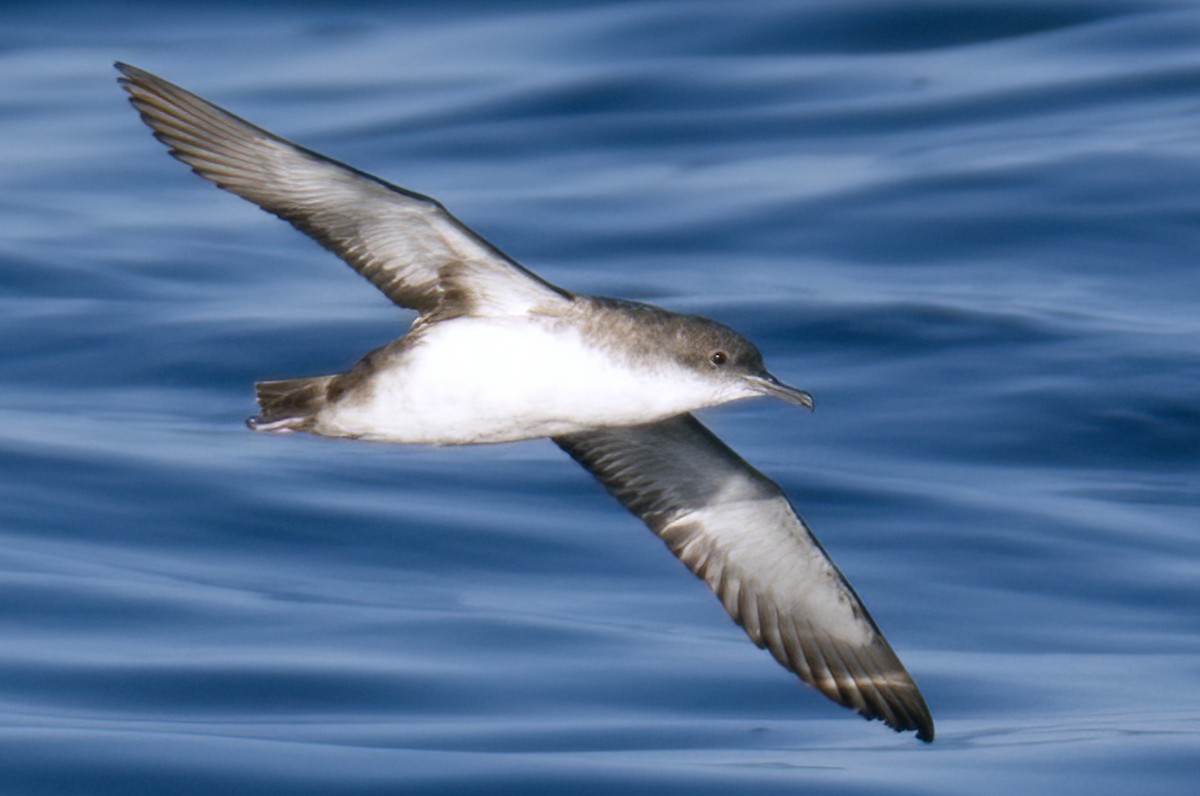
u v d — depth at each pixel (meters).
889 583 14.87
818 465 16.70
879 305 19.58
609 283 20.47
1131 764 12.27
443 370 10.10
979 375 18.19
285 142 9.73
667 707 13.17
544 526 15.85
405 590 14.77
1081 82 24.61
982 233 21.12
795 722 12.99
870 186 22.30
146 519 15.70
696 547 10.93
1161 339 18.70
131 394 18.09
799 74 25.33
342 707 13.02
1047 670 13.69
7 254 20.89
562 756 12.30
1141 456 16.88
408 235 10.02
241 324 19.38
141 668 13.38
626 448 10.89
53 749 12.19
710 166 23.27
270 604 14.42
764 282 20.36
